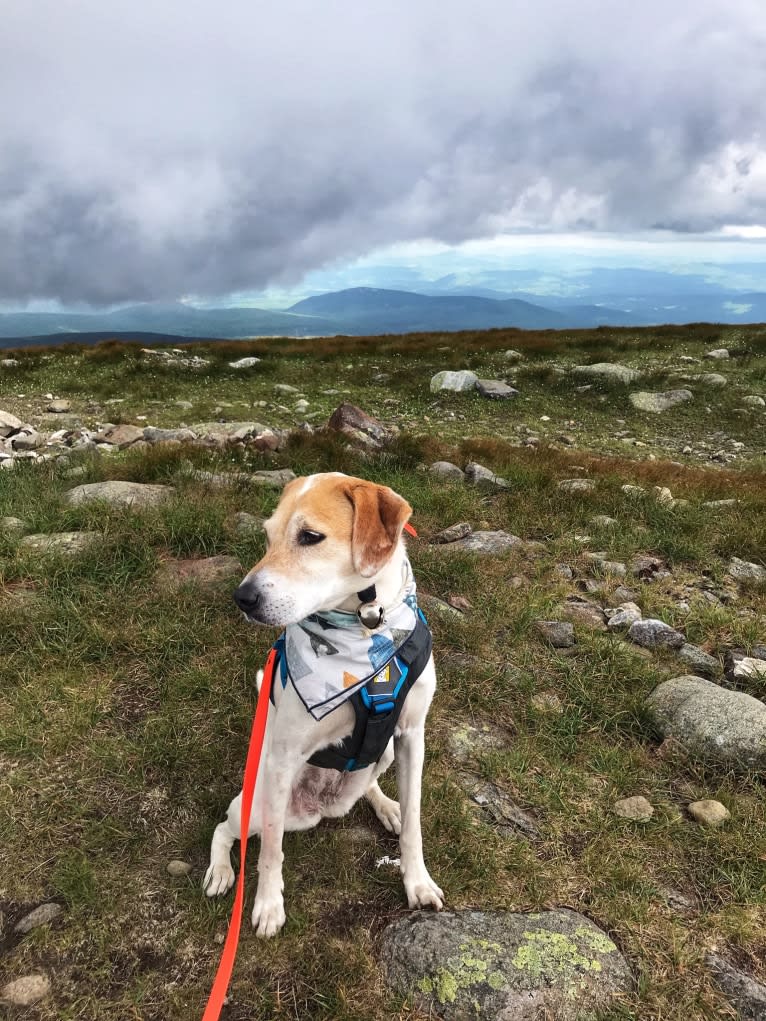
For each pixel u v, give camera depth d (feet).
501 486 10.54
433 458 12.37
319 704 3.51
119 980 3.51
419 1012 3.37
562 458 13.62
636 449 18.04
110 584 6.52
